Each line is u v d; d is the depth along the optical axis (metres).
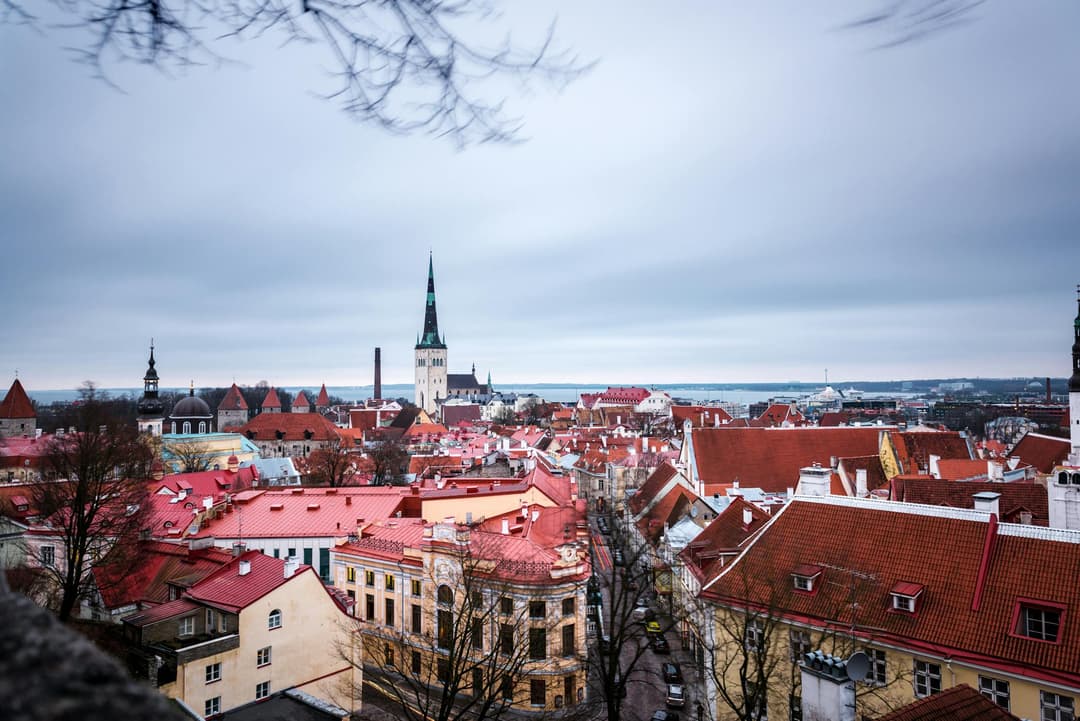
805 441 119.31
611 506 129.38
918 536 51.12
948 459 111.44
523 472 147.75
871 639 46.25
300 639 54.84
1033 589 44.00
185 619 52.19
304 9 14.49
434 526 66.88
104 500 73.12
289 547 83.06
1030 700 40.16
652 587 85.31
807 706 32.94
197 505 90.88
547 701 59.94
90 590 65.88
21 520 81.19
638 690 66.94
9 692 4.37
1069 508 60.31
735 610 53.34
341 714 47.22
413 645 65.88
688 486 109.88
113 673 4.89
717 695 53.94
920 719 28.58
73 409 194.75
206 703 48.75
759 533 58.84
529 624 60.31
